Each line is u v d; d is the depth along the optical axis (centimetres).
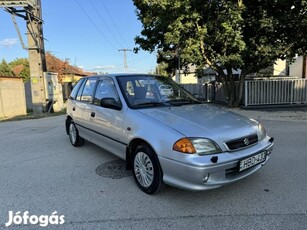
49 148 620
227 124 343
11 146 658
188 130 319
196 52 1098
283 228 275
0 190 387
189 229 279
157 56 1672
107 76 485
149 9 1251
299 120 893
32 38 1466
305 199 334
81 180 416
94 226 290
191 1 1095
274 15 1098
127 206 331
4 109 1510
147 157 354
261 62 1183
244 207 320
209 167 297
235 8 1067
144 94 436
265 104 1385
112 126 426
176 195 354
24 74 4094
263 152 350
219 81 1662
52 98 1641
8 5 1330
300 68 1700
